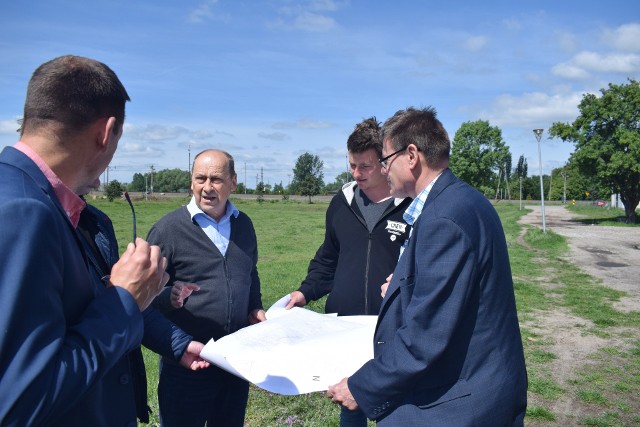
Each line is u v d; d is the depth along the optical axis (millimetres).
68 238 1529
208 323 2904
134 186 104250
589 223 34938
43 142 1541
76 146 1574
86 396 1563
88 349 1439
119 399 1752
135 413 1829
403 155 2305
